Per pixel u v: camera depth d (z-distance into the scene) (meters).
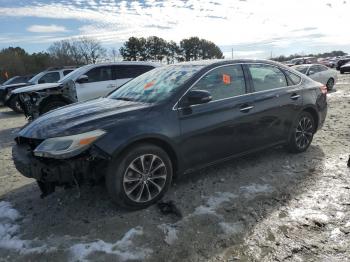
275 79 5.11
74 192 4.30
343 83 19.98
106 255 3.00
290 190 4.09
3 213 3.89
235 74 4.61
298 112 5.23
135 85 4.80
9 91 15.64
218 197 3.98
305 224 3.33
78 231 3.41
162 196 3.92
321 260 2.81
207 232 3.28
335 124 7.60
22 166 3.62
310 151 5.57
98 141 3.41
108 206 3.88
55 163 3.39
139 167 3.71
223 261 2.87
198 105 4.11
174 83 4.23
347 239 3.07
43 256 3.04
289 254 2.91
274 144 5.03
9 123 11.84
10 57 60.69
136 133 3.57
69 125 3.57
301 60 43.50
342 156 5.23
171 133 3.84
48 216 3.75
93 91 10.02
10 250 3.17
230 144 4.42
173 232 3.30
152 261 2.91
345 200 3.77
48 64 62.62
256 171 4.74
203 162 4.21
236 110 4.42
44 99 9.59
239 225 3.37
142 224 3.46
